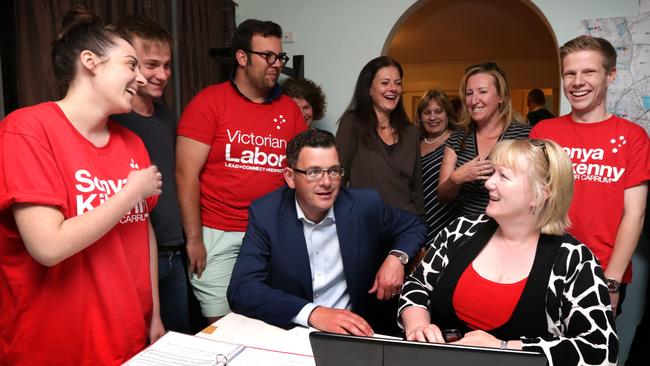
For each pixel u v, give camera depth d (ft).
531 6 9.79
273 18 11.39
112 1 7.98
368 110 7.47
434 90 9.61
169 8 9.38
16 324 3.91
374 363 2.96
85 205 3.85
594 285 3.93
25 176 3.51
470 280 4.41
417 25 20.62
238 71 6.67
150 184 4.11
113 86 3.87
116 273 4.12
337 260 5.39
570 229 6.14
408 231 5.90
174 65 9.52
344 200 5.45
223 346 4.09
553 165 4.07
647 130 8.75
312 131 5.03
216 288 6.61
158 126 5.93
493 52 24.44
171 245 6.07
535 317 4.09
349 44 10.87
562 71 6.14
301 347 4.11
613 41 8.86
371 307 5.78
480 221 4.83
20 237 3.76
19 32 6.68
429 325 4.07
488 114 7.05
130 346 4.25
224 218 6.59
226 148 6.46
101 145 4.12
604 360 3.67
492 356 2.74
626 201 5.86
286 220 5.21
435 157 8.68
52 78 6.98
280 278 5.19
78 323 3.91
